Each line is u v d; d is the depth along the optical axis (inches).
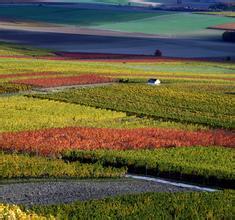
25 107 5984.3
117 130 4877.0
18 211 2256.4
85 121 5433.1
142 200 2967.5
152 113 5935.0
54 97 6678.2
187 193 3137.3
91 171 3599.9
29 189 3223.4
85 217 2647.6
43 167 3617.1
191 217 2701.8
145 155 4005.9
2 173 3476.9
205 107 6343.5
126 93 7047.2
